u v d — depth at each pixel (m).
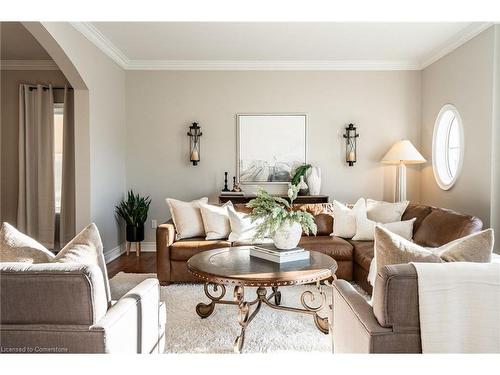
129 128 5.36
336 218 4.15
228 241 3.82
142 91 5.34
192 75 5.34
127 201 5.32
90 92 4.20
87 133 4.18
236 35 4.28
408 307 1.40
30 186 5.10
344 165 5.36
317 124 5.34
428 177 5.07
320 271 2.42
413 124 5.32
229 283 2.29
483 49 3.83
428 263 1.46
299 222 2.81
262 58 5.15
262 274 2.34
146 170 5.39
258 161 5.35
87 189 4.20
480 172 3.88
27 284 1.38
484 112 3.81
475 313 1.38
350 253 3.71
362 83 5.32
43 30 3.27
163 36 4.31
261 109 5.34
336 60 5.21
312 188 5.11
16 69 5.16
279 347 2.37
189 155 5.37
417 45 4.57
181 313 2.97
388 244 1.67
